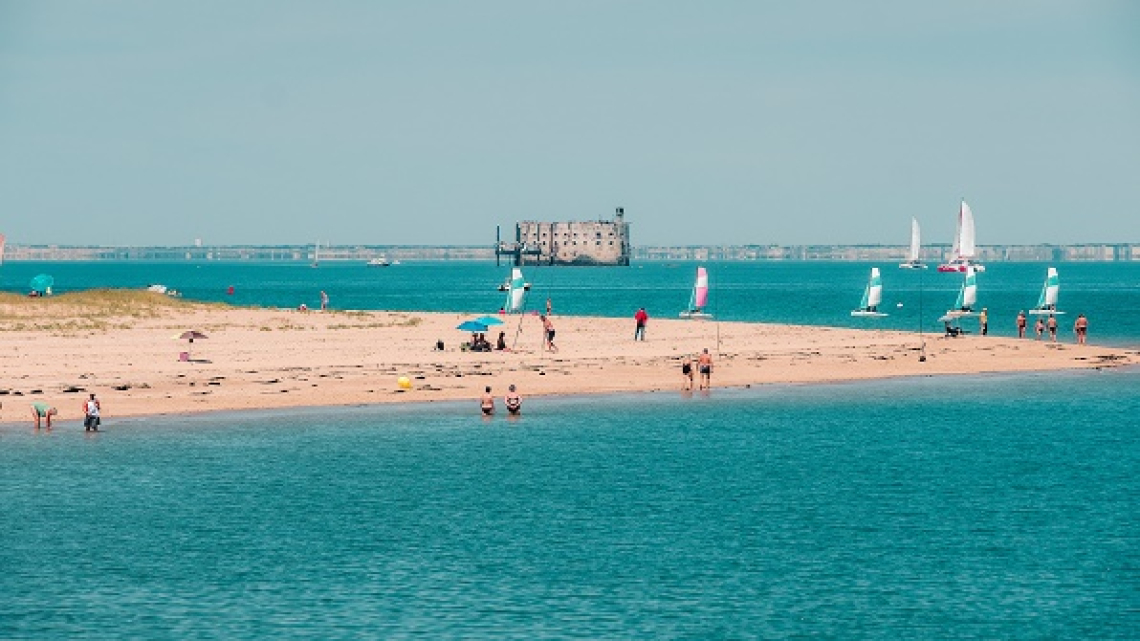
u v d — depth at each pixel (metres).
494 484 169.62
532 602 118.56
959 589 121.94
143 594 120.94
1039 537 140.38
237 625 112.75
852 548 136.38
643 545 137.62
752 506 156.38
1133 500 159.12
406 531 143.62
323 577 126.12
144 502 157.50
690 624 112.62
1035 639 109.19
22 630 111.25
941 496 162.12
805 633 110.44
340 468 180.00
